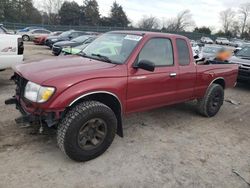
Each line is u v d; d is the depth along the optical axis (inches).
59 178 130.8
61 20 2733.8
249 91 362.9
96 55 174.2
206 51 539.2
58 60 164.1
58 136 136.9
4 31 404.8
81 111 136.1
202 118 232.1
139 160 152.4
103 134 148.8
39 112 133.3
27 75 140.5
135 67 159.6
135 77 159.6
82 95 135.3
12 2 2472.9
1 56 247.1
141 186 130.1
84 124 138.7
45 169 136.6
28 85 136.9
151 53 172.2
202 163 155.1
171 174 141.6
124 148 164.6
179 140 183.2
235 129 213.8
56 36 809.5
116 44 174.9
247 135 203.2
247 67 344.2
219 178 141.8
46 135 170.4
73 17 2719.0
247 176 145.9
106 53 172.9
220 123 224.4
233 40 2235.5
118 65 155.7
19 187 122.2
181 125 211.2
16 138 164.2
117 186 128.9
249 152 174.2
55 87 128.9
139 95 165.9
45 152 151.7
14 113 201.8
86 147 143.9
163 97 183.8
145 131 193.2
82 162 145.6
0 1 2385.6
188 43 200.7
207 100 225.5
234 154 169.8
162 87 179.9
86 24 2753.4
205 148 174.6
